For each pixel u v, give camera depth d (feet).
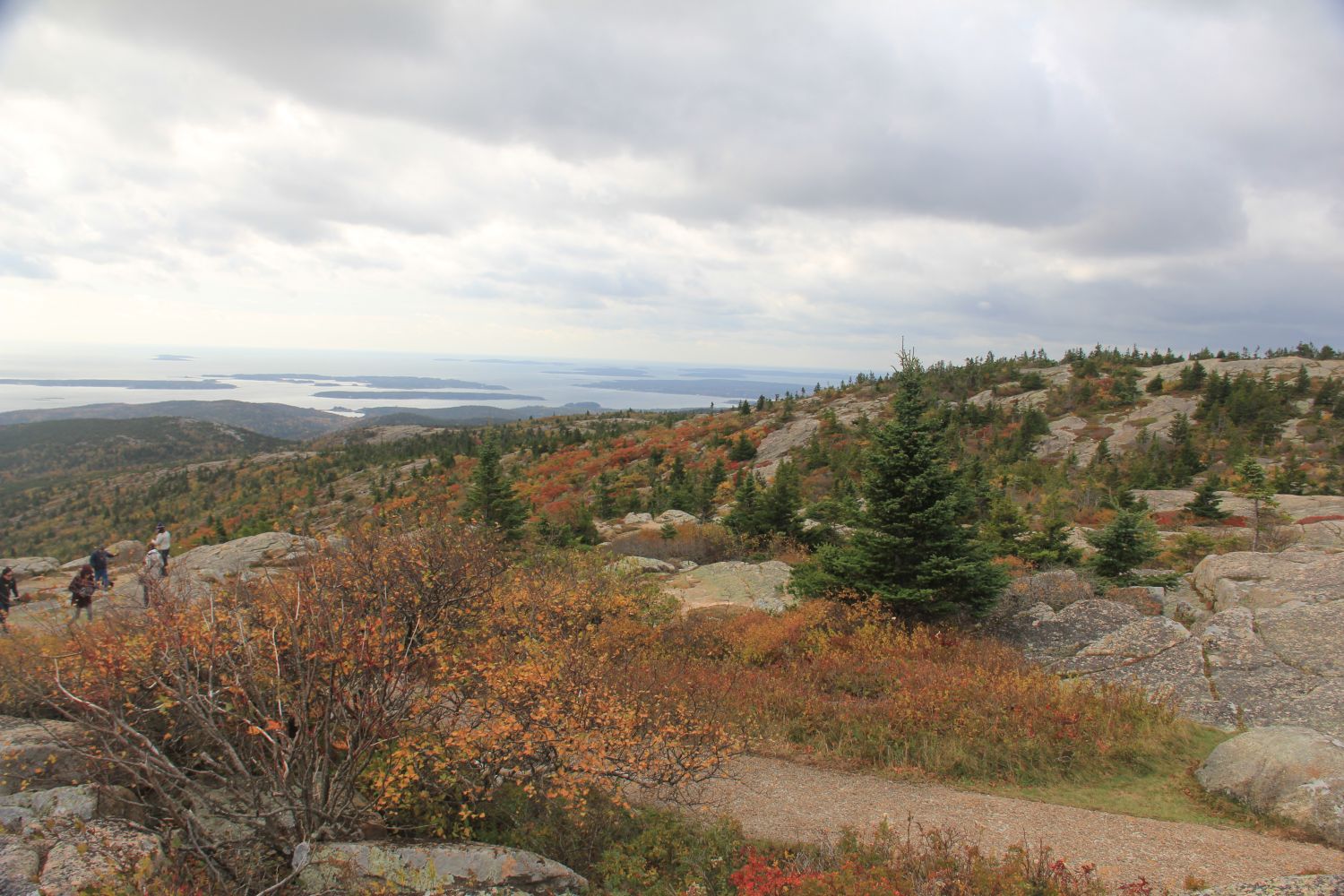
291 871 20.62
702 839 24.13
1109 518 108.17
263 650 23.79
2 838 18.95
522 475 218.38
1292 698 34.32
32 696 24.57
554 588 39.06
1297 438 196.34
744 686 39.04
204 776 25.23
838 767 31.30
